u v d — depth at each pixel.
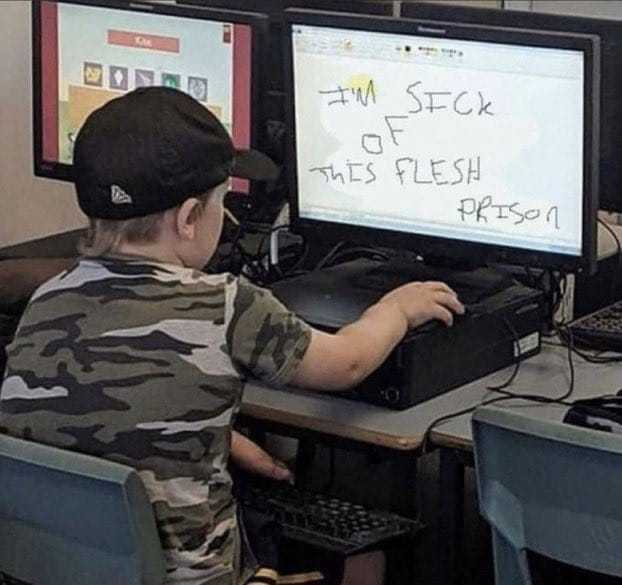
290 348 1.86
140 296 1.82
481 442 1.86
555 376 2.32
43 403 1.83
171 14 2.61
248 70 2.57
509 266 2.45
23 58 3.34
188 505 1.82
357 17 2.29
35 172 2.89
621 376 2.32
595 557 1.81
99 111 1.87
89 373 1.81
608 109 2.53
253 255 2.67
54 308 1.86
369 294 2.35
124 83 2.72
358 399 2.20
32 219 3.45
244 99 2.59
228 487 1.90
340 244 2.61
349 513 2.28
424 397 2.20
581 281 2.67
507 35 2.17
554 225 2.25
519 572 1.90
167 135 1.83
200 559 1.84
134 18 2.66
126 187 1.82
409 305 2.13
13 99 3.34
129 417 1.79
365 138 2.36
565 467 1.78
